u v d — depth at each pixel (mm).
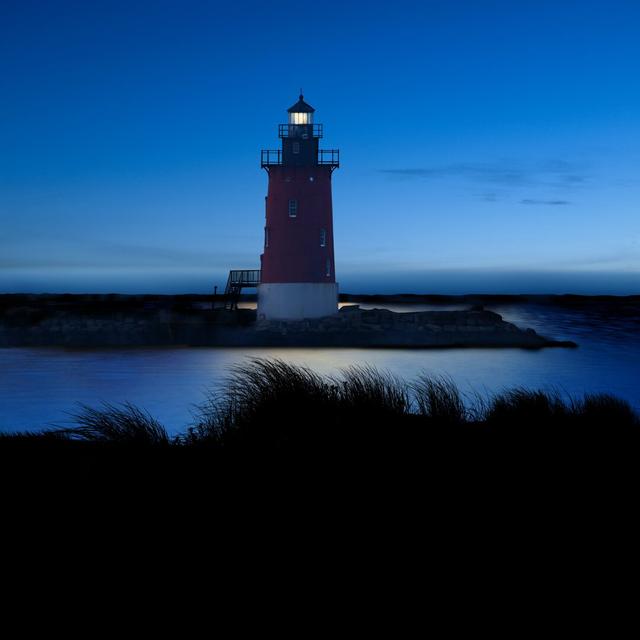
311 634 4070
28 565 4723
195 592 4453
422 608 4336
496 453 6586
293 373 8344
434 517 5336
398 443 6535
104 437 7273
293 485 5746
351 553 4879
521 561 4824
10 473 6246
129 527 5188
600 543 5066
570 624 4191
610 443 7004
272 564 4762
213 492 5633
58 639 3977
